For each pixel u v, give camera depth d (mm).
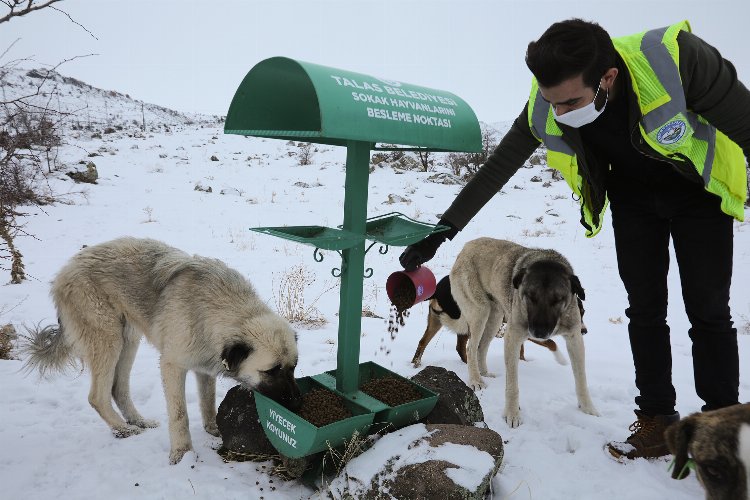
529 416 4047
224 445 3416
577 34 2316
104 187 19609
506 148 3379
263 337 3227
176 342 3352
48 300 7383
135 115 56375
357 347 3232
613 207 3281
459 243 14000
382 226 3635
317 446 2805
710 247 2887
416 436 2883
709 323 2965
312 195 21109
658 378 3266
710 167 2715
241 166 27688
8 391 4312
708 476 2307
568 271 4012
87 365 3734
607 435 3613
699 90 2443
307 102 3143
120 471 3182
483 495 2672
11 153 5133
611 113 2715
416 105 2910
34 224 13391
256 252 12266
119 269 3686
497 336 6668
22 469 3189
